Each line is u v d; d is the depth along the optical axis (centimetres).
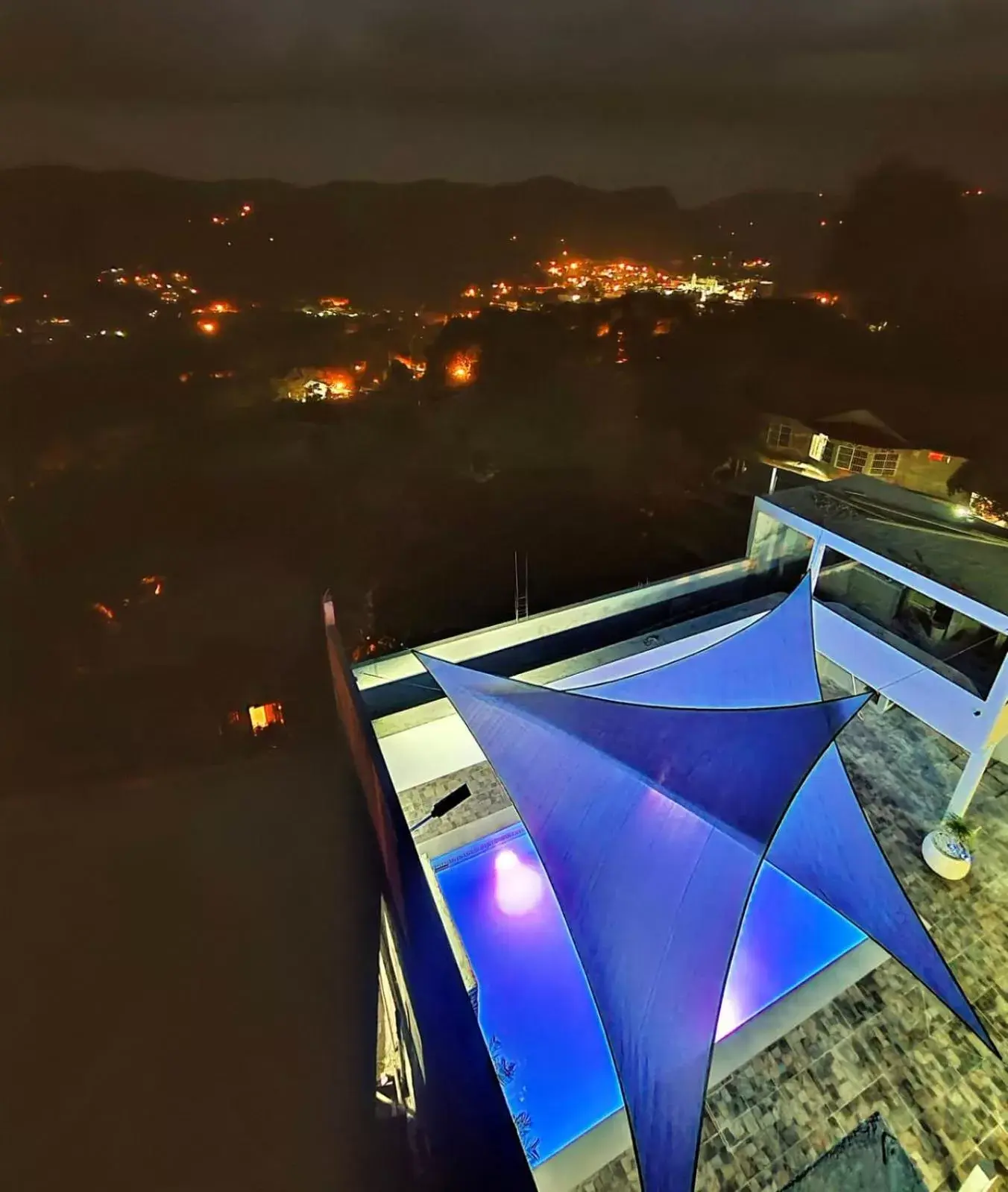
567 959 794
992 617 822
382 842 838
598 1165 590
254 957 1138
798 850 736
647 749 655
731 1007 731
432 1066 526
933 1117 627
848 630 1052
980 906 828
